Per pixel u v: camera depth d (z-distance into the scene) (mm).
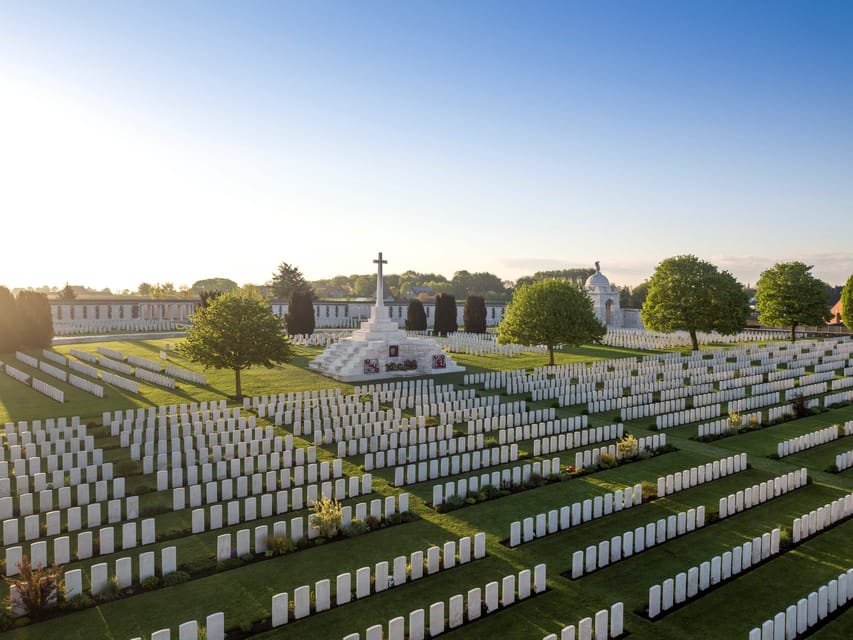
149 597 14938
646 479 24406
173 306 99812
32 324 61031
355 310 107500
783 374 45969
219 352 38906
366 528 19094
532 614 14445
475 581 16000
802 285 71250
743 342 74938
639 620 14328
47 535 18266
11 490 21781
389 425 30109
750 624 14219
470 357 62531
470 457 26922
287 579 16016
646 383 42625
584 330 52625
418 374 51688
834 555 17625
